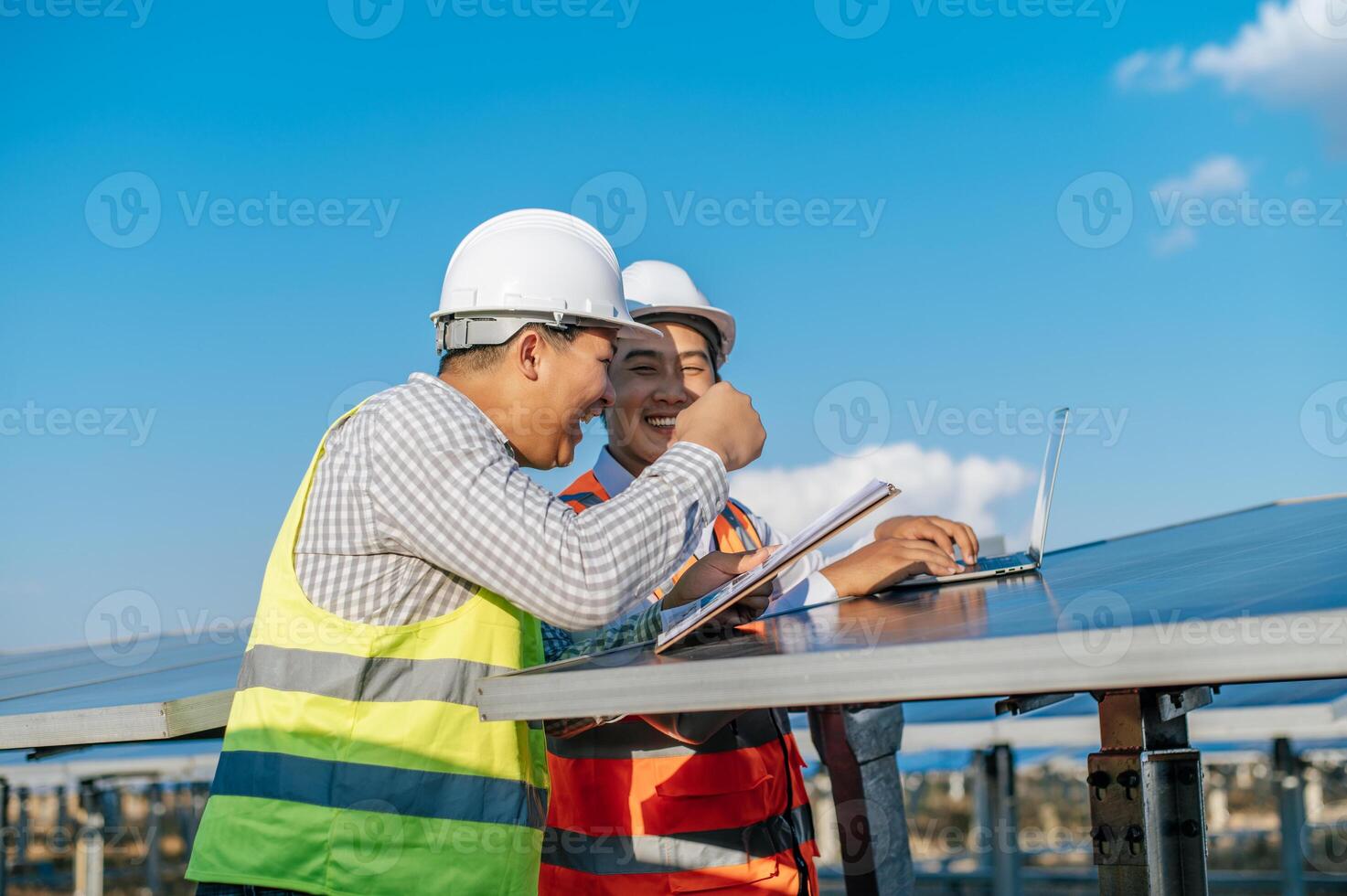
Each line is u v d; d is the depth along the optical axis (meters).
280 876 1.49
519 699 1.31
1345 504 3.30
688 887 2.12
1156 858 1.31
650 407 2.61
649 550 1.55
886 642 1.12
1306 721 3.57
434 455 1.52
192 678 2.19
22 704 1.96
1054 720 5.26
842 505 1.40
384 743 1.53
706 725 1.96
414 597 1.57
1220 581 1.36
